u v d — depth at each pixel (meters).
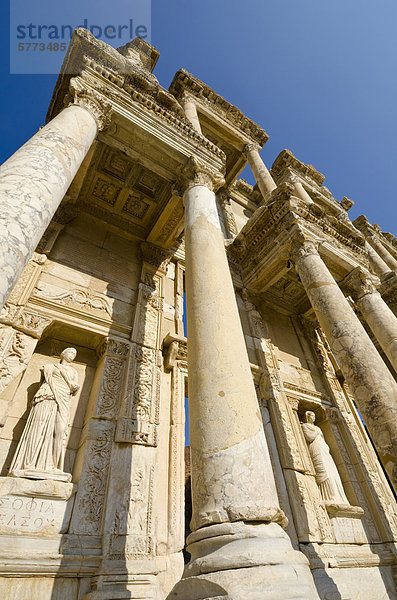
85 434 5.77
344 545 7.41
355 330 7.00
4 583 3.95
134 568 4.68
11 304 6.16
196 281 5.12
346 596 6.31
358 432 10.16
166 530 5.57
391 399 5.91
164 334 8.09
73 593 4.30
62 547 4.50
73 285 7.37
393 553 7.79
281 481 7.51
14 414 5.50
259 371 9.30
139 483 5.54
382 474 9.55
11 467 4.79
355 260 10.73
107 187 8.71
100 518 5.02
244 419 3.63
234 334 4.45
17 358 5.68
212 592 2.58
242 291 11.27
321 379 11.18
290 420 8.77
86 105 6.19
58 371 5.98
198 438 3.62
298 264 8.99
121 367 6.82
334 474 8.60
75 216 8.45
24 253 3.36
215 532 2.93
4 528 4.28
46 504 4.73
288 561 2.76
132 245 9.35
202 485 3.31
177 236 9.29
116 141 7.13
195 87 15.80
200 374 4.06
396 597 7.05
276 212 10.33
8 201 3.62
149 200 8.97
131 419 6.12
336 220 11.08
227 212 15.23
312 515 7.24
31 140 4.81
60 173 4.55
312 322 12.87
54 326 6.67
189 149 7.44
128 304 8.00
